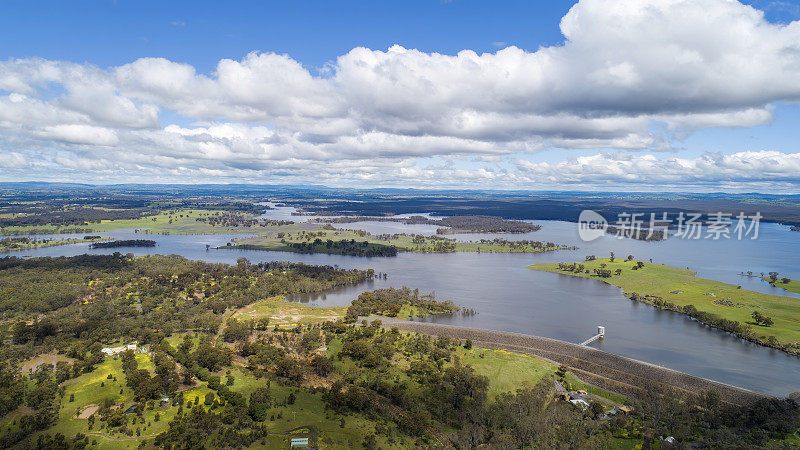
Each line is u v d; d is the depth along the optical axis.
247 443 118.19
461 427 141.38
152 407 134.50
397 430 134.00
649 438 135.12
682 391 166.62
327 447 118.50
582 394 165.88
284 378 161.75
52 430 122.94
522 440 132.75
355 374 169.88
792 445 130.00
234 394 140.38
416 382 169.25
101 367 161.50
